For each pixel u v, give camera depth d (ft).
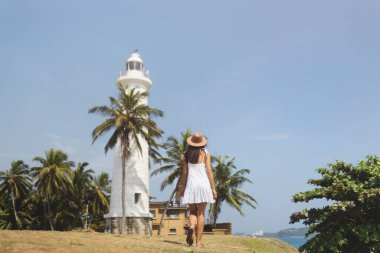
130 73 152.66
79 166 229.25
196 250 22.74
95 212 228.63
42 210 224.74
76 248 19.20
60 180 195.72
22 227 215.10
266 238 127.24
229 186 171.32
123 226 128.26
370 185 50.29
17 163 217.15
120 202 138.10
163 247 24.16
